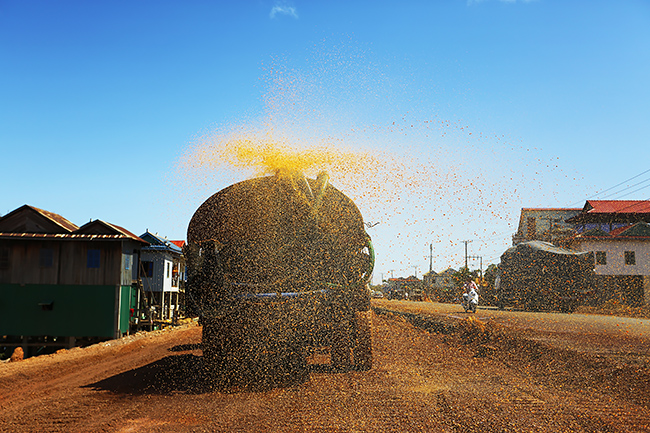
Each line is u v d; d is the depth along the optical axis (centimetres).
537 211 4956
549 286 2650
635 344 1037
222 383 752
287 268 794
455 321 1698
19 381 896
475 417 550
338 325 848
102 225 2275
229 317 762
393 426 519
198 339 1612
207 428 519
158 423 543
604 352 920
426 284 6334
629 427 505
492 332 1294
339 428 512
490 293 3462
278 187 828
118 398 688
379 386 729
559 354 945
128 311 2345
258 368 764
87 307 2198
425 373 845
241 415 568
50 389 796
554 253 2659
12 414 610
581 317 1984
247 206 818
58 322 2184
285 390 702
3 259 2197
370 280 896
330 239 842
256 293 766
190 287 817
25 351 2184
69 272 2216
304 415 564
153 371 923
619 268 3719
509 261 3019
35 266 2206
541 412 570
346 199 879
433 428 511
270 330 756
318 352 868
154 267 3144
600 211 4359
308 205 820
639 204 4406
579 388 704
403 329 1634
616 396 643
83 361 1177
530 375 827
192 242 830
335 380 774
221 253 804
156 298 3125
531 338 1145
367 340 882
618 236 3766
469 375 830
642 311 2505
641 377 707
